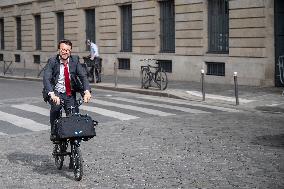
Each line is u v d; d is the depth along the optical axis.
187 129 10.88
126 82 23.00
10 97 18.08
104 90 20.62
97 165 7.82
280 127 11.04
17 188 6.63
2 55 43.97
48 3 35.31
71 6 32.25
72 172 7.44
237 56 20.45
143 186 6.58
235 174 7.09
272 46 19.28
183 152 8.61
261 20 19.30
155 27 25.19
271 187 6.41
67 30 32.91
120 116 12.97
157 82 19.17
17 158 8.52
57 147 7.51
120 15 28.14
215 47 22.05
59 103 6.75
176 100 16.66
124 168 7.59
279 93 17.23
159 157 8.27
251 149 8.73
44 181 6.96
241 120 12.12
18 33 41.38
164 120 12.22
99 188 6.53
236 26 20.38
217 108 14.50
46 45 36.16
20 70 36.34
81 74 7.12
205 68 22.27
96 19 29.88
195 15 22.58
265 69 19.36
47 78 6.95
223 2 21.45
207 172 7.23
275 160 7.88
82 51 31.55
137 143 9.49
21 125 11.94
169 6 24.53
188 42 23.06
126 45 28.00
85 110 14.09
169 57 24.30
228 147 8.93
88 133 6.64
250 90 18.30
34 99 17.22
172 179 6.89
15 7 40.50
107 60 29.14
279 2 19.28
